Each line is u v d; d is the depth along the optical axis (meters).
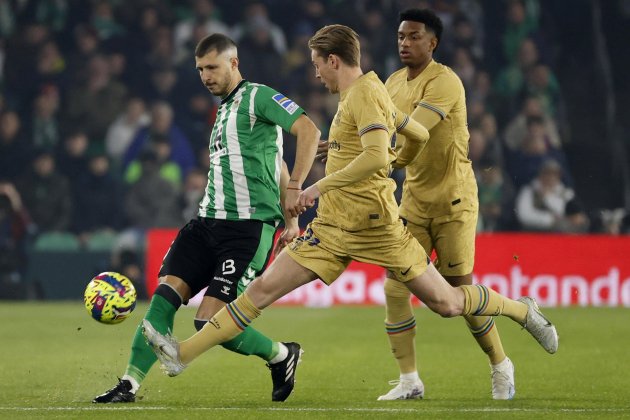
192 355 22.08
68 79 65.88
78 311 50.41
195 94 66.62
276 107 23.28
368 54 67.50
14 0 68.00
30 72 66.31
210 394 25.69
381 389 27.11
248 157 23.48
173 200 60.59
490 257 54.12
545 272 54.44
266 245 23.70
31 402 23.53
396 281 25.06
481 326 24.94
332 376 29.84
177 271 23.47
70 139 63.09
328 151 22.75
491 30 69.19
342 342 38.72
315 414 21.38
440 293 22.91
